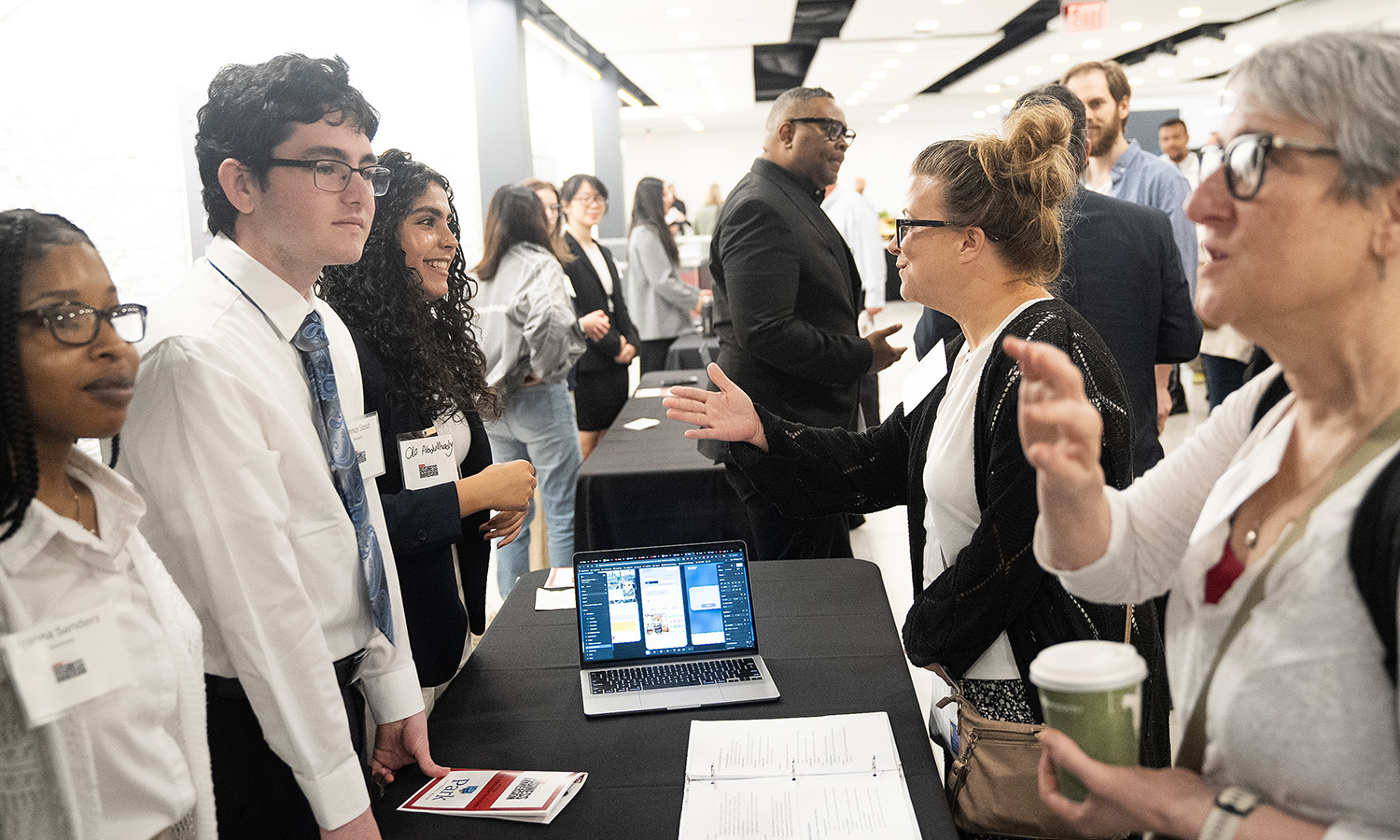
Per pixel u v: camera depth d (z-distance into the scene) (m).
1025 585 1.42
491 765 1.51
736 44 10.90
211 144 1.42
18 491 0.96
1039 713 1.46
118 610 1.07
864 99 18.27
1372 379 0.74
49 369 0.98
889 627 2.01
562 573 2.40
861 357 2.97
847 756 1.47
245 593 1.31
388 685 1.56
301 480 1.42
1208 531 0.85
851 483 1.92
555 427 4.00
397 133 6.35
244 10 4.40
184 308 1.37
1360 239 0.71
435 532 1.85
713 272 3.22
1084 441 0.84
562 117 12.70
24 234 0.98
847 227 7.48
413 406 1.99
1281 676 0.74
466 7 7.27
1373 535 0.68
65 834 1.00
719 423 1.92
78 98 3.21
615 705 1.68
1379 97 0.68
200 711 1.17
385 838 1.34
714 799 1.38
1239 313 0.76
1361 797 0.70
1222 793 0.75
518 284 3.86
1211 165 0.77
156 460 1.31
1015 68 15.07
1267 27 10.87
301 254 1.45
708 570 1.88
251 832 1.42
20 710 0.98
